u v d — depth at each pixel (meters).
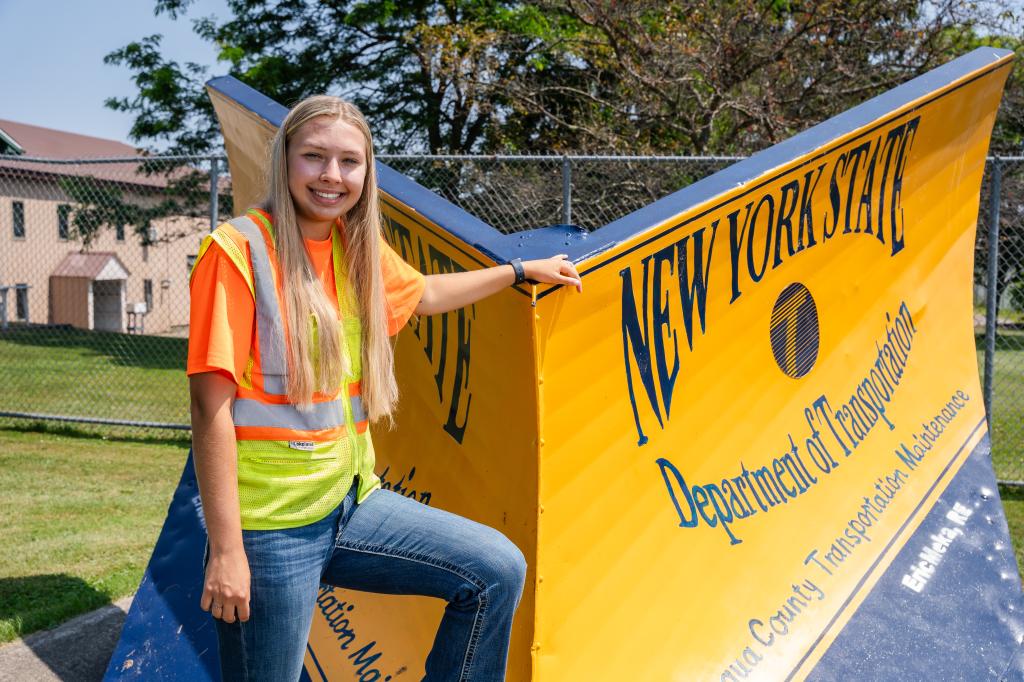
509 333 2.25
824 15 11.60
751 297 2.89
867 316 3.51
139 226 17.28
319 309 1.82
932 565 3.19
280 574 1.78
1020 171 9.27
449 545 1.87
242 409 1.75
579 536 2.36
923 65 11.59
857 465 3.28
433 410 2.69
